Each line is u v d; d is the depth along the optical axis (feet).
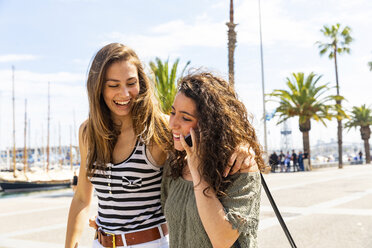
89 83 6.99
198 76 5.84
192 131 5.58
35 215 36.81
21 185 99.66
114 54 6.79
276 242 20.03
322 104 106.52
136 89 6.97
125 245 6.86
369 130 182.09
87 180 7.73
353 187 48.21
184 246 5.87
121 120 7.18
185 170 6.32
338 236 21.49
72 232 7.52
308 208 31.58
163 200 6.91
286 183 58.80
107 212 7.13
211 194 5.39
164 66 66.23
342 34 123.95
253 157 5.65
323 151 387.75
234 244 5.40
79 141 7.80
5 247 23.21
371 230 22.58
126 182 6.92
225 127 5.46
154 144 7.00
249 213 5.42
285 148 256.32
